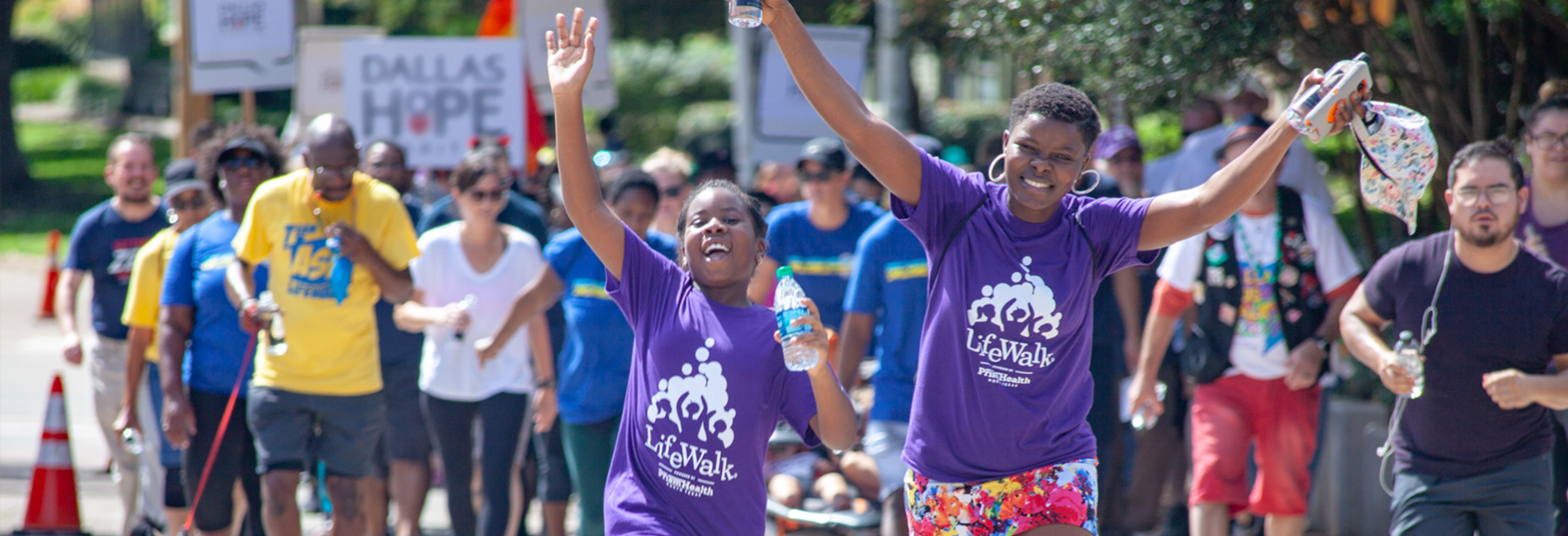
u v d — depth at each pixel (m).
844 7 18.36
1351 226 13.14
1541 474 6.32
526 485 9.62
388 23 38.09
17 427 13.93
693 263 5.17
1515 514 6.26
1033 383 5.09
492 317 8.66
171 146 46.56
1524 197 6.20
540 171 14.18
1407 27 10.91
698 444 5.03
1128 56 8.70
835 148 9.27
